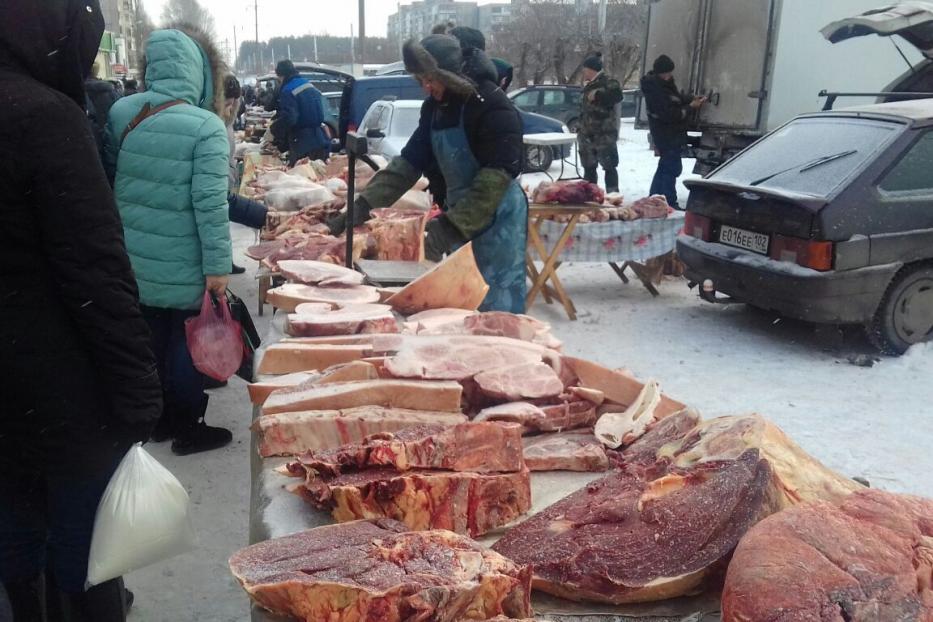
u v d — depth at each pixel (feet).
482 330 8.81
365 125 43.24
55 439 6.53
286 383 7.60
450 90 12.03
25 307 6.18
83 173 6.07
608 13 118.83
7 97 5.82
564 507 5.57
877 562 4.07
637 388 7.52
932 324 19.26
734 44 35.50
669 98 34.99
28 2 5.90
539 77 111.04
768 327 21.57
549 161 54.49
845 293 17.98
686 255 21.53
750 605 3.91
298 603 4.33
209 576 10.36
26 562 7.22
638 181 50.19
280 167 29.76
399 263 13.50
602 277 27.61
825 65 34.04
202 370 12.03
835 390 16.78
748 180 20.53
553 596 4.90
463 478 5.46
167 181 11.81
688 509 4.98
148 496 6.73
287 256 13.58
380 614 4.17
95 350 6.40
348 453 5.71
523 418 6.97
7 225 5.97
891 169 18.22
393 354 7.88
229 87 19.51
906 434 14.51
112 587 7.19
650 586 4.65
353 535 5.02
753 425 5.72
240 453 13.79
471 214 12.14
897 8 26.84
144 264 12.17
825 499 5.12
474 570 4.44
